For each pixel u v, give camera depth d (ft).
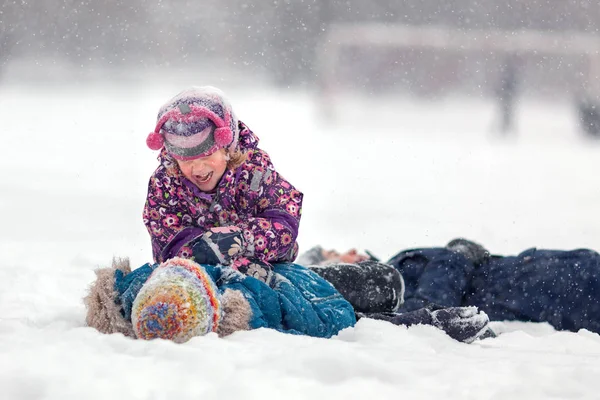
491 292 33.27
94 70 274.36
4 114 159.74
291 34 297.74
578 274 32.60
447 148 132.77
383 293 28.81
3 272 35.29
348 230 57.72
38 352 19.30
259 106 212.02
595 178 95.61
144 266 24.16
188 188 26.61
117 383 17.24
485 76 268.41
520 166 107.86
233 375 17.87
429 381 18.30
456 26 283.79
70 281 34.47
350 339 23.77
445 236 56.80
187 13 293.02
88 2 272.92
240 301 22.93
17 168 90.38
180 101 25.63
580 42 254.06
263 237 25.75
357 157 114.42
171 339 21.39
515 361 21.12
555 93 251.60
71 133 130.21
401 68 272.72
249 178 26.73
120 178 84.84
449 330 25.63
